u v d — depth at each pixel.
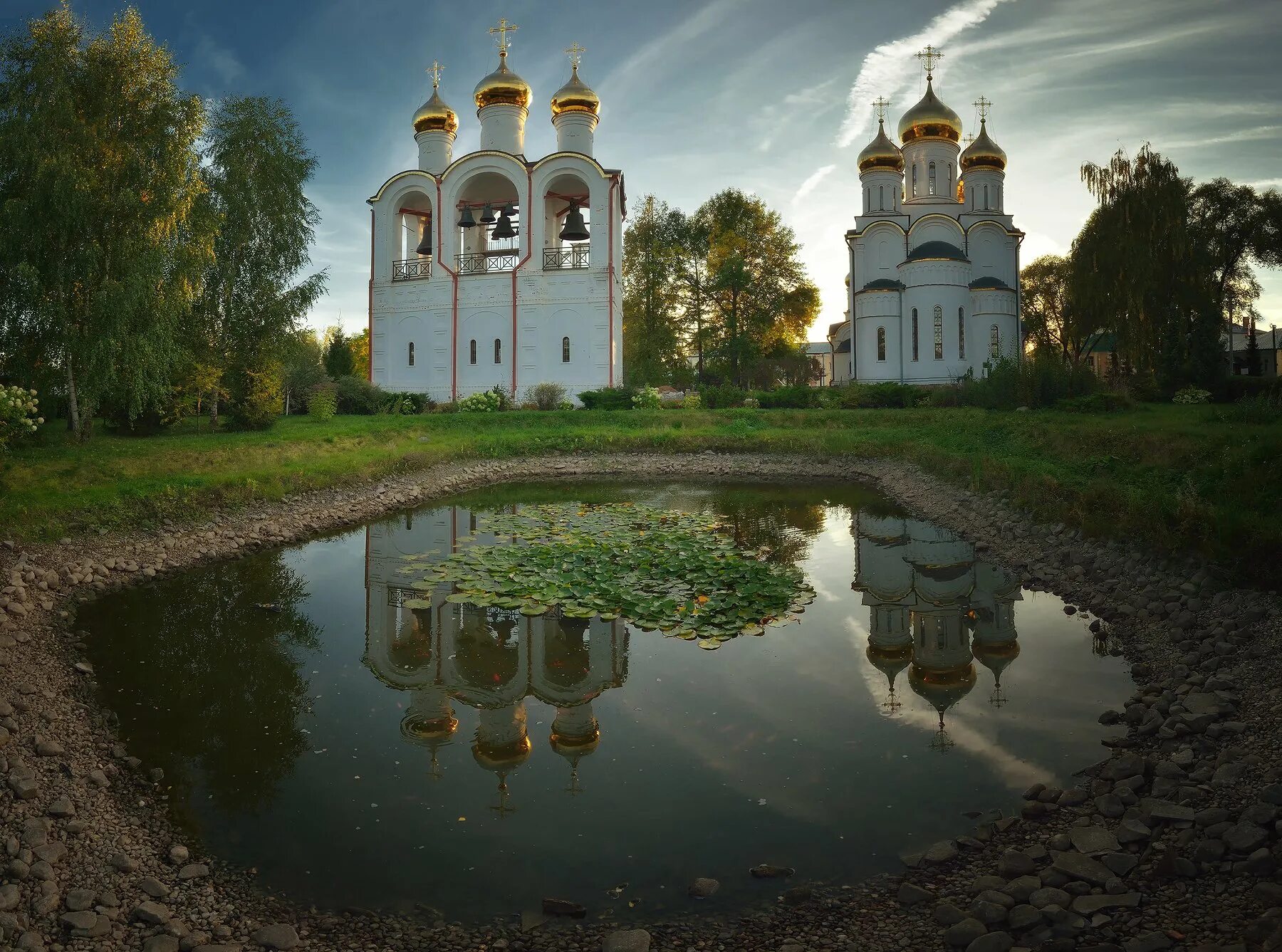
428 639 9.25
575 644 9.02
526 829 5.23
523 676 8.09
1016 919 3.98
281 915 4.38
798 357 64.75
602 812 5.42
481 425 30.69
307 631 9.55
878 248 45.53
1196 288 33.59
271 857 4.94
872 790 5.63
